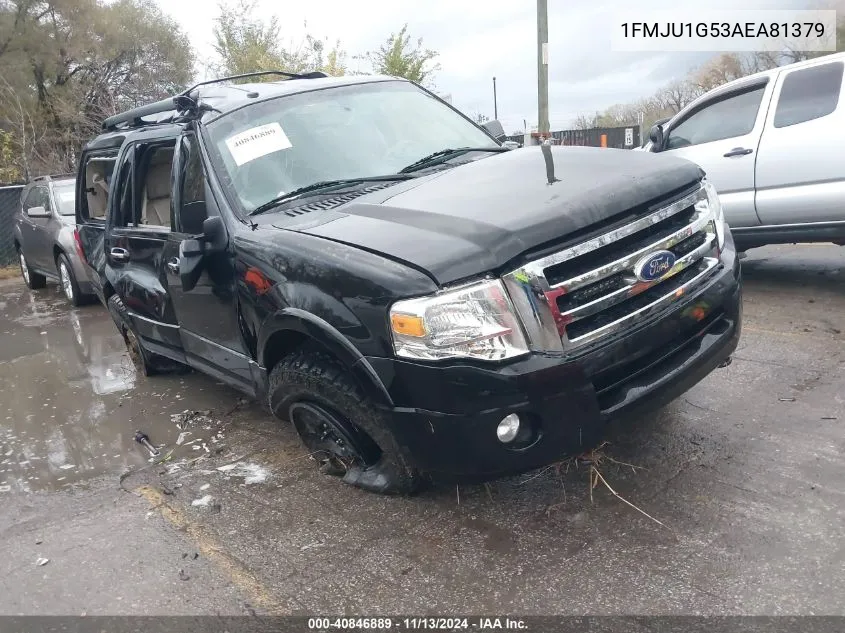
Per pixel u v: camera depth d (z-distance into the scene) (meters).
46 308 9.42
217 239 3.63
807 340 4.88
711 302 3.15
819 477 3.16
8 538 3.49
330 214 3.35
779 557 2.67
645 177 3.13
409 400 2.75
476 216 2.88
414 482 3.19
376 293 2.73
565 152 3.73
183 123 4.29
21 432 4.90
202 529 3.36
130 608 2.84
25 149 20.61
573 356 2.69
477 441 2.67
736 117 6.22
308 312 3.00
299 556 3.05
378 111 4.36
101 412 5.12
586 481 3.35
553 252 2.71
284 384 3.31
